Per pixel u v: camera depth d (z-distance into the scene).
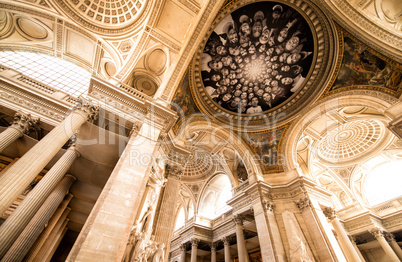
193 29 10.12
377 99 10.99
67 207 12.47
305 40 12.09
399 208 17.94
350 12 9.99
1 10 11.05
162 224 9.11
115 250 5.13
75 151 9.23
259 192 13.50
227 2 10.16
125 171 6.84
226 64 13.34
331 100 12.97
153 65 11.73
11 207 9.86
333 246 10.33
